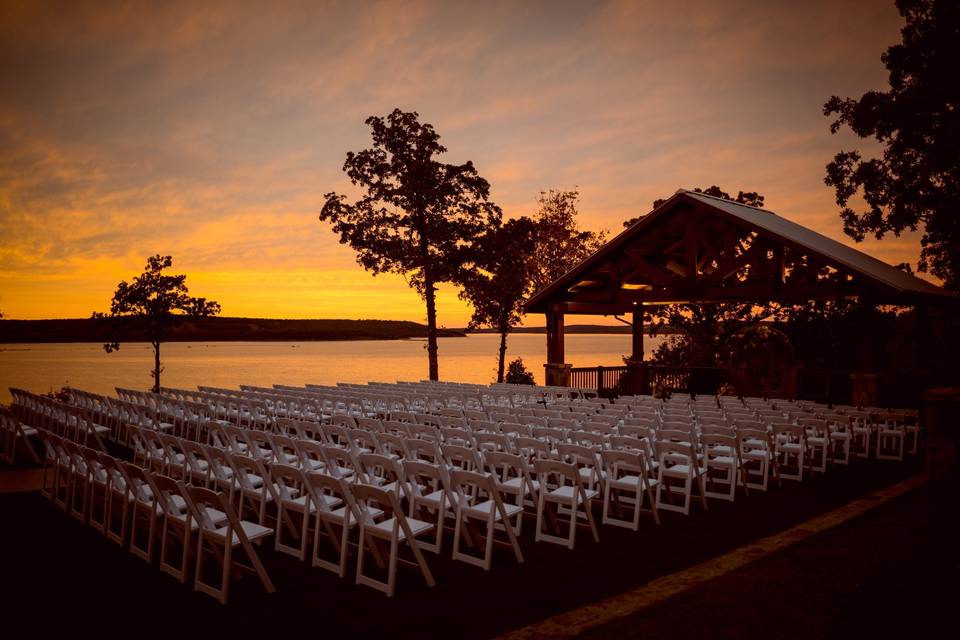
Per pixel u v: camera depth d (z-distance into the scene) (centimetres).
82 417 1048
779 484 837
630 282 2072
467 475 545
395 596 479
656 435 806
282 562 558
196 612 448
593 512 728
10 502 743
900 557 527
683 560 557
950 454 762
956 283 2447
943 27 2009
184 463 738
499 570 536
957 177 2094
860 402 1440
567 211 3167
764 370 2066
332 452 667
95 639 404
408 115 2416
